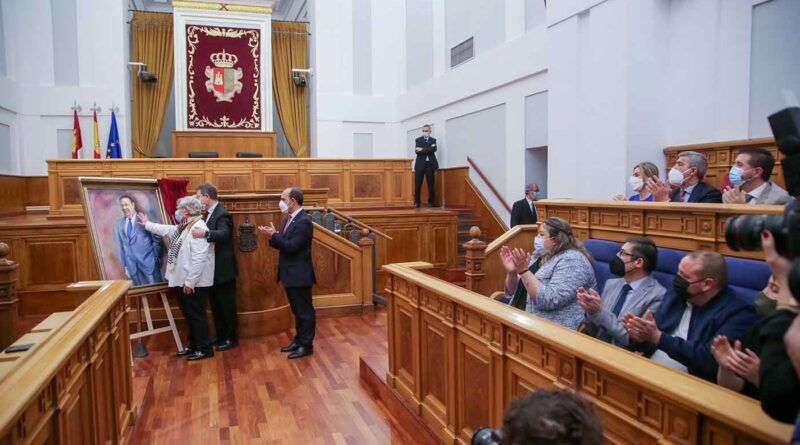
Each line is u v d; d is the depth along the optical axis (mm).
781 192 2895
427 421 3031
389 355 3631
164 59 11844
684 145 5082
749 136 4633
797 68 4250
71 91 10680
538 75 7973
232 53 11531
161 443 3143
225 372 4336
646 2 5230
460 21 10141
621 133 5305
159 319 5770
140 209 4617
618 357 1666
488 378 2383
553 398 1018
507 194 8906
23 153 10438
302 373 4305
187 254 4527
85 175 8609
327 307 6164
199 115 11375
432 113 11430
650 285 2643
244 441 3164
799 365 948
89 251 6711
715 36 4891
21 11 10414
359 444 3111
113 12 10891
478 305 2424
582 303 2367
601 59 5547
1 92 9484
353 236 6793
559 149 6180
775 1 4398
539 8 7832
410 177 10492
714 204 2869
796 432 945
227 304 4961
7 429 1306
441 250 8688
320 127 12359
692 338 2158
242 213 5266
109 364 2691
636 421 1558
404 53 12586
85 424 2215
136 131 11695
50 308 6621
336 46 12461
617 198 4500
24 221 7172
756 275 2373
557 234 2904
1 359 1996
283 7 16453
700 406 1291
